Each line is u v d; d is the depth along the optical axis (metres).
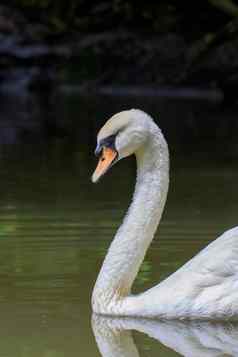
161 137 9.80
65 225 13.15
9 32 36.03
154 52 34.44
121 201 15.00
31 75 35.09
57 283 10.45
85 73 35.00
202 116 27.44
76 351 8.38
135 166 19.42
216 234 12.61
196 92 33.38
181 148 21.45
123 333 8.97
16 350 8.37
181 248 11.92
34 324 9.11
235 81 32.38
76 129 24.81
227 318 9.27
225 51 32.94
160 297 9.38
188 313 9.27
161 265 11.13
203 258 9.46
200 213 14.09
